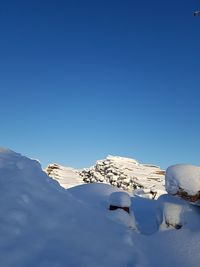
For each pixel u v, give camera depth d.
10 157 7.80
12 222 5.51
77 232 5.95
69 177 25.61
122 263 5.45
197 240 6.19
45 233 5.60
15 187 6.41
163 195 7.97
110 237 6.19
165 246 6.34
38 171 7.54
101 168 25.41
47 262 4.93
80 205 7.10
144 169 23.77
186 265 5.62
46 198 6.60
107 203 10.00
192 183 7.07
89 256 5.35
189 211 7.09
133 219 7.84
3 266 4.63
